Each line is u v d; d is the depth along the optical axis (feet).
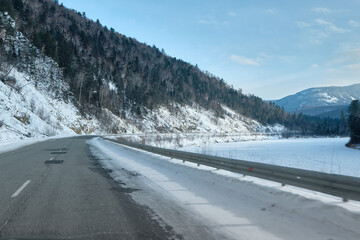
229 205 20.68
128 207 20.16
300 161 116.78
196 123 445.78
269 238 14.16
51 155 60.18
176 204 21.07
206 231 15.24
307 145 245.45
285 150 183.11
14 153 63.77
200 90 631.15
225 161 33.35
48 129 174.40
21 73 228.84
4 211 18.69
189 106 506.89
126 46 652.89
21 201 21.39
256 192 23.17
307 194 20.35
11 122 138.62
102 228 15.62
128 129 303.07
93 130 255.09
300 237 14.17
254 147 213.46
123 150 79.05
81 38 489.26
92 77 316.81
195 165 41.78
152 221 16.98
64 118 226.79
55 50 311.06
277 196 21.17
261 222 16.69
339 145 244.63
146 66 545.85
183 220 17.20
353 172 81.97
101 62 437.58
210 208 19.94
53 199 22.20
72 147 86.89
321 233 14.56
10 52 238.48
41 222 16.52
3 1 274.16
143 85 424.46
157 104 411.95
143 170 39.83
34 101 194.80
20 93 187.83
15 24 270.46
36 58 274.36
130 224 16.37
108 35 638.53
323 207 17.21
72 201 21.66
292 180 22.86
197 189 26.63
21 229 15.26
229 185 26.94
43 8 503.20
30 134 144.46
